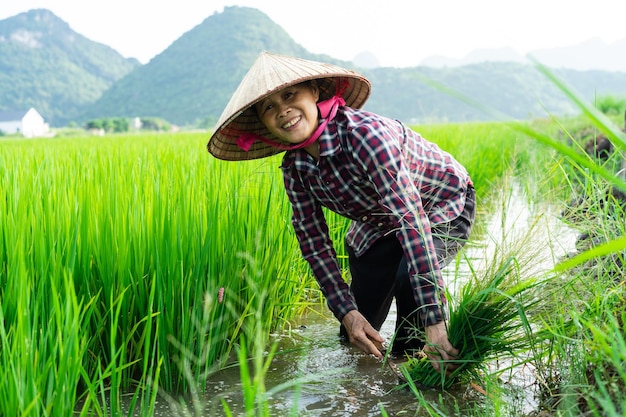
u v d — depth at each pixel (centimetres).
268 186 464
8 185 380
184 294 325
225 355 339
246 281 359
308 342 383
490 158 1033
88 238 319
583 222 321
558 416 224
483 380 298
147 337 250
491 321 283
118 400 246
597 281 285
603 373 233
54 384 229
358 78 306
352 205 316
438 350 288
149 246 333
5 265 298
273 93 284
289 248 421
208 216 358
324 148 291
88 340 289
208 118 15462
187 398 301
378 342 323
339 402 295
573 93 121
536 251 294
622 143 121
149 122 17575
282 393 306
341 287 332
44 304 274
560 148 133
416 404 290
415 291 287
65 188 379
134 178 430
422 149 326
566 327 276
